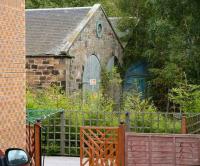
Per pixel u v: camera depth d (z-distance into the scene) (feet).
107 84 97.60
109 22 100.32
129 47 105.70
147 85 103.81
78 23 91.56
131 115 57.06
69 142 56.18
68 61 84.43
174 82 92.48
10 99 35.91
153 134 45.32
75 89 87.10
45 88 80.43
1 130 34.96
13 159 22.97
